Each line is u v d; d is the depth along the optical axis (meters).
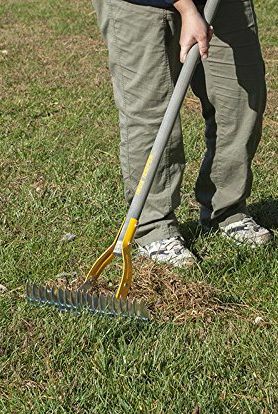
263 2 12.31
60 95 8.50
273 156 6.60
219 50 4.56
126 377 3.75
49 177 6.31
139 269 4.73
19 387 3.75
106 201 5.75
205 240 5.04
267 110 7.87
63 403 3.61
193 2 4.27
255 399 3.62
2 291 4.59
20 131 7.41
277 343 4.01
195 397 3.61
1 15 12.61
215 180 4.94
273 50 10.11
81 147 6.91
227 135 4.78
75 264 4.88
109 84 8.90
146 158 4.62
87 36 11.25
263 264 4.73
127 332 4.08
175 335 4.07
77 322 4.12
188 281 4.61
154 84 4.46
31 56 10.18
